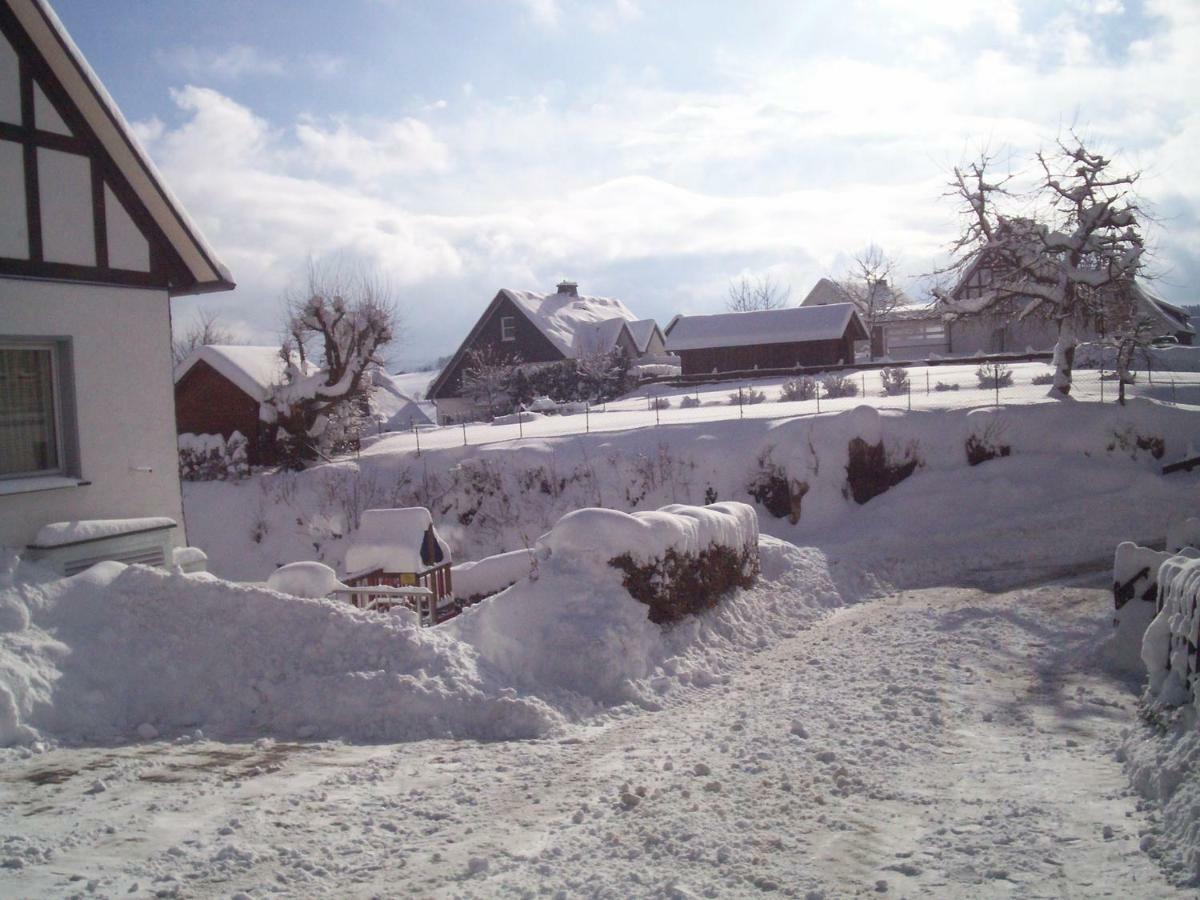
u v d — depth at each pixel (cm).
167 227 1195
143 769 661
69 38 1048
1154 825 531
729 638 1162
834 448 2320
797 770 668
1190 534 1146
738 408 3262
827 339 5303
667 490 2433
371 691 807
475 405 5344
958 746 736
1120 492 2166
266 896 457
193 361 3122
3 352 1031
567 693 887
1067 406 2445
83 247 1098
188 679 816
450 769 678
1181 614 689
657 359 6450
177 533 1195
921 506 2184
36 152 1052
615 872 489
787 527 2284
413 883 476
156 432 1177
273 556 2702
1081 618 1203
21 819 555
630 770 676
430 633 912
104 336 1120
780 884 471
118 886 462
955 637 1156
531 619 966
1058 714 830
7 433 1028
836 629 1276
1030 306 2966
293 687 816
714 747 737
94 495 1098
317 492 2778
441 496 2650
